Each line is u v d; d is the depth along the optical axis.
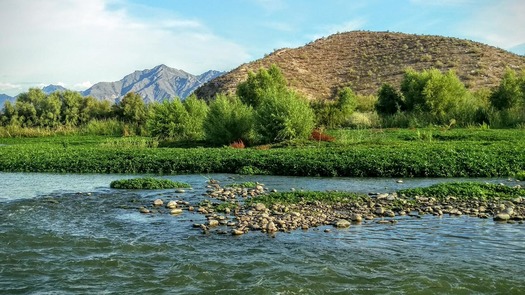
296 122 28.12
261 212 11.85
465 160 18.34
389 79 75.12
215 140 30.27
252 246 9.15
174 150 24.95
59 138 45.38
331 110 42.72
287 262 8.20
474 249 8.73
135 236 10.01
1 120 67.81
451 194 13.11
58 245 9.41
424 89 43.44
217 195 14.46
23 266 8.23
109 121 55.31
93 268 8.11
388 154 19.83
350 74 81.69
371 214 11.48
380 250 8.77
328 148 23.44
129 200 14.03
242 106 30.88
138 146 29.09
